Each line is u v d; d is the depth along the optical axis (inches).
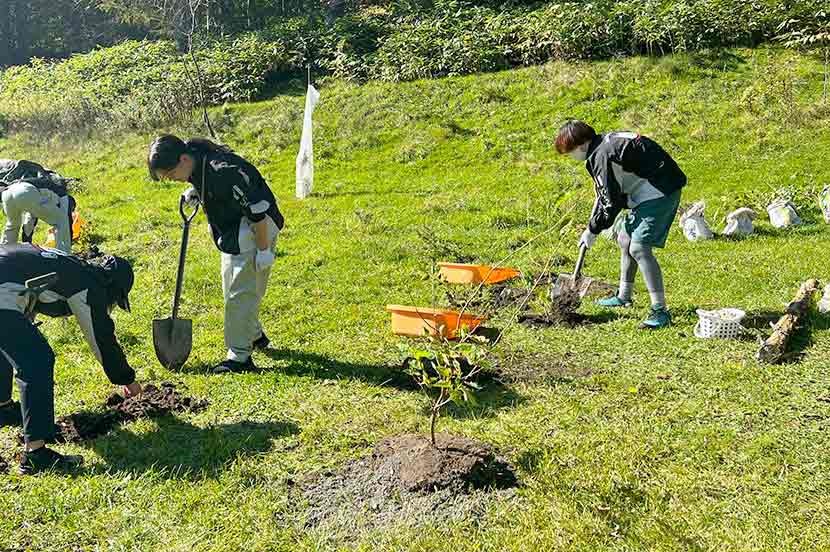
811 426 192.7
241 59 834.8
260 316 300.7
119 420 208.4
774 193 443.2
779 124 578.6
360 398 219.1
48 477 179.3
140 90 860.6
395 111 708.7
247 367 242.5
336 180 598.9
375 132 682.2
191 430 202.1
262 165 651.5
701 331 257.9
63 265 193.9
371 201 525.7
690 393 214.7
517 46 760.3
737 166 526.0
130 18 1149.7
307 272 360.5
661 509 159.9
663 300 269.1
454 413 207.3
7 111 853.8
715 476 171.8
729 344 249.9
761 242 382.3
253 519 162.1
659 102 645.9
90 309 197.6
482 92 710.5
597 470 174.2
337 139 680.4
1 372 195.0
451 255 378.0
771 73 628.4
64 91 915.4
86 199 581.9
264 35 902.4
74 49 1382.9
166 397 219.5
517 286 322.7
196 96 804.6
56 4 1381.6
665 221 266.1
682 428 194.2
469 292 315.9
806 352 238.7
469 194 521.7
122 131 774.5
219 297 330.6
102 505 168.7
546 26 760.3
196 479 177.9
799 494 163.9
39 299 192.5
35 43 1382.9
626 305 293.1
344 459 184.9
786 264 336.5
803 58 663.8
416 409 210.2
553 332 269.3
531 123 653.9
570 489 167.0
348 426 200.8
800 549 145.8
